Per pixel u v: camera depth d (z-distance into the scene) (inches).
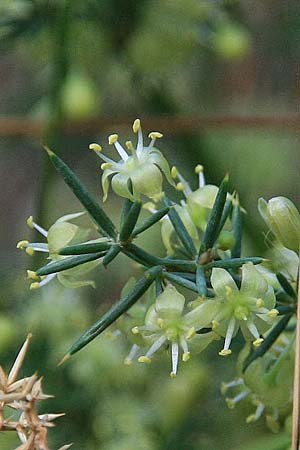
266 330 5.8
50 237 5.8
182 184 6.1
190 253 5.9
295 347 6.0
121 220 5.7
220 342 8.7
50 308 8.5
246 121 9.0
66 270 5.8
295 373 5.9
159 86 9.4
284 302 6.0
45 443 5.6
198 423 8.6
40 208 8.8
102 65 9.0
